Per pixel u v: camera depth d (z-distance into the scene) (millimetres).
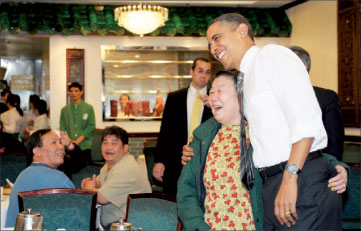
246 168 2096
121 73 8469
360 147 5383
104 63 8211
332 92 2832
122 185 3336
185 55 8648
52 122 8047
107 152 3518
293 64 1925
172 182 3906
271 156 1922
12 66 13211
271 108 1938
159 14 6355
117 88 8508
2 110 8266
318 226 1895
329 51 7160
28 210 1812
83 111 6980
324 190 1909
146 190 3512
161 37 8250
